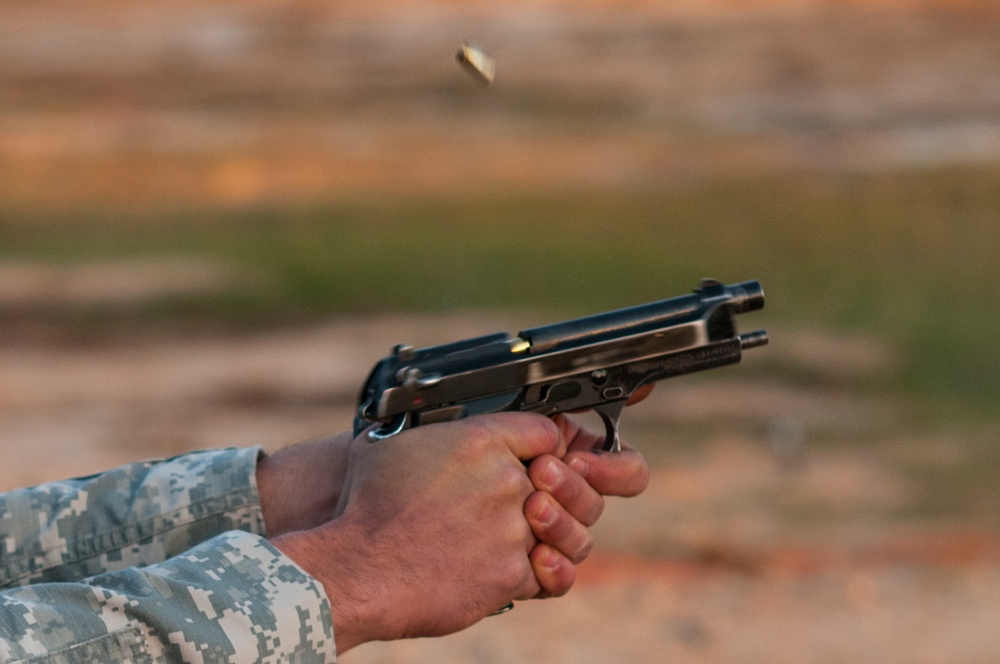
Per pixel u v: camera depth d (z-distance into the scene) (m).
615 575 12.88
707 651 10.67
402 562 3.21
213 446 21.41
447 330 30.27
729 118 90.19
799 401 23.75
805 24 124.88
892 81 101.00
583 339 3.77
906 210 51.78
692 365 3.86
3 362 26.91
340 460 3.84
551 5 134.75
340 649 3.09
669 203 56.22
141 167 66.94
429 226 48.41
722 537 14.59
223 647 2.80
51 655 2.69
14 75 102.62
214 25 124.62
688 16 128.25
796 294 34.62
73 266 36.41
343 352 28.03
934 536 15.20
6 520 3.63
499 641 10.39
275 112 92.44
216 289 33.31
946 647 11.12
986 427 21.91
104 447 20.95
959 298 33.59
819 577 13.25
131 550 3.64
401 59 112.81
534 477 3.43
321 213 52.78
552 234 46.03
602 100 97.56
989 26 122.12
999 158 69.19
